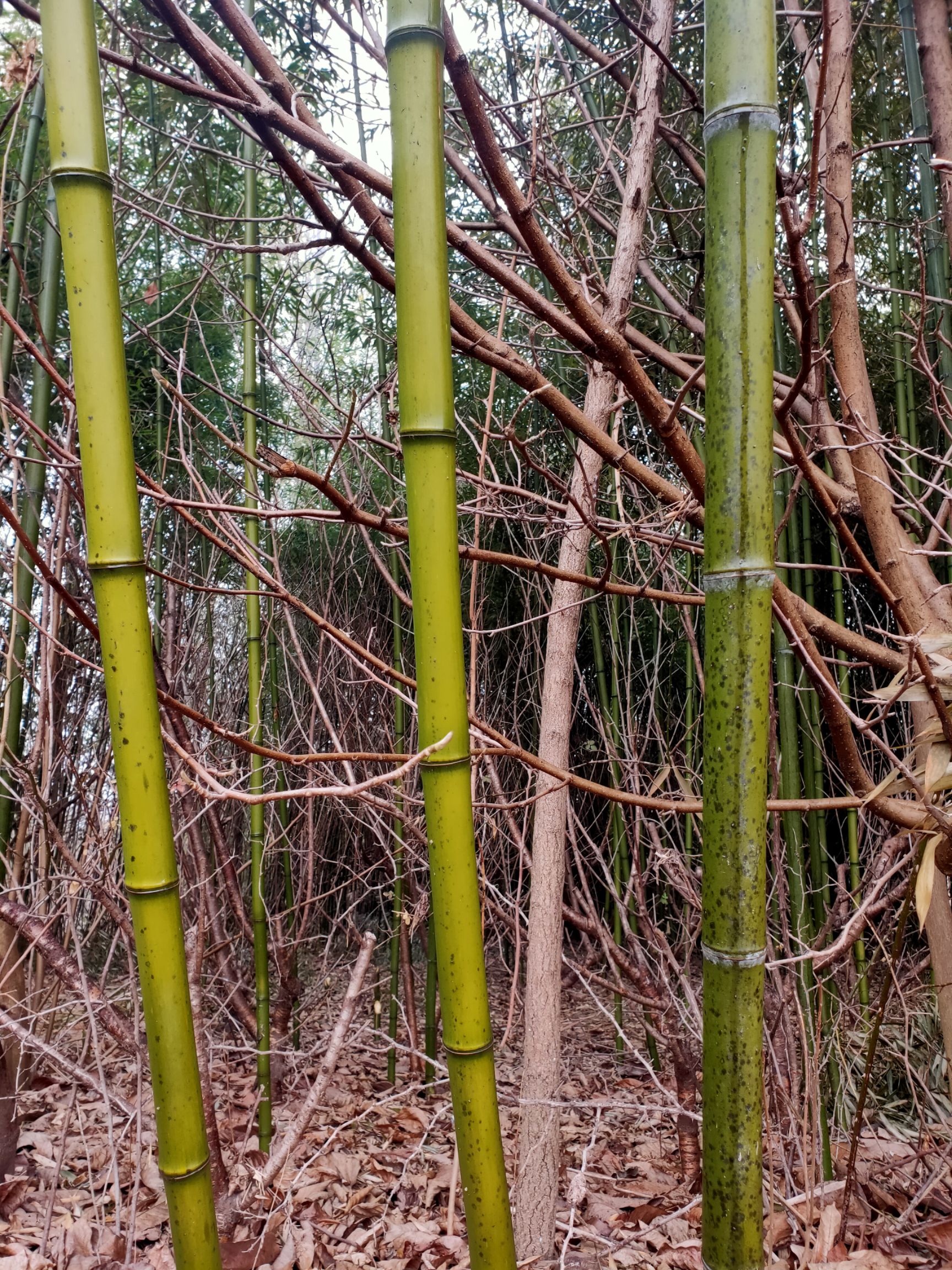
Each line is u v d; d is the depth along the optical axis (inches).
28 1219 77.4
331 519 46.5
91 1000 65.3
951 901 67.9
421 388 25.0
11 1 37.9
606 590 55.1
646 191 70.9
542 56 72.9
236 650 150.8
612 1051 141.6
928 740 44.8
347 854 164.2
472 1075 25.8
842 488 71.5
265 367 102.6
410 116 24.9
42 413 89.6
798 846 98.3
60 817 95.0
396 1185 82.6
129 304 111.7
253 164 58.9
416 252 25.0
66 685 98.7
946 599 62.5
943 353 89.5
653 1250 78.9
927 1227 72.5
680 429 43.4
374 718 152.3
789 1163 80.8
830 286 39.8
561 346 125.2
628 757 116.3
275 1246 71.4
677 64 112.6
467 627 150.1
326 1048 74.6
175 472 135.5
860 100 118.0
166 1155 25.9
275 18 99.2
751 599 23.4
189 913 110.1
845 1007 86.4
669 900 117.3
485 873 97.3
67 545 76.1
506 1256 26.3
